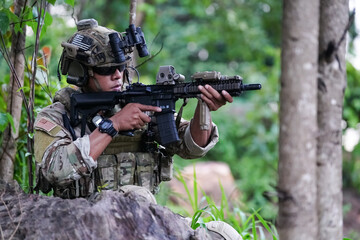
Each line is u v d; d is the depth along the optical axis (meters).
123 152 6.00
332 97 4.22
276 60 21.88
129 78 6.82
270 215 15.16
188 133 6.18
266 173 19.89
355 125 19.58
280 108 3.98
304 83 3.92
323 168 4.22
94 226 4.62
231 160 21.39
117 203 4.83
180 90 5.62
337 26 4.21
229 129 22.19
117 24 20.81
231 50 26.67
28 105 7.34
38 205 4.88
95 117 5.74
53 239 4.57
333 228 4.24
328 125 4.21
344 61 4.29
